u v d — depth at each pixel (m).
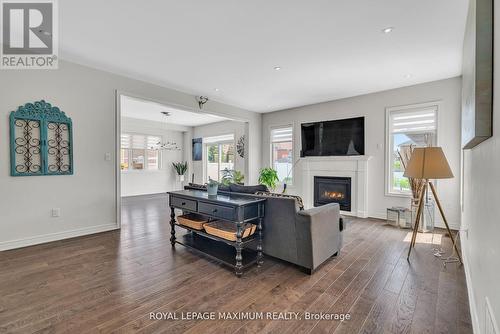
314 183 5.81
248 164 6.65
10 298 2.04
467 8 2.29
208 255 2.80
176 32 2.80
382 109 4.84
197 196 2.90
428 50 3.17
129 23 2.62
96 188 3.86
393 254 3.04
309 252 2.46
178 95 4.89
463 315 1.84
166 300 2.04
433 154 2.70
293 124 6.27
